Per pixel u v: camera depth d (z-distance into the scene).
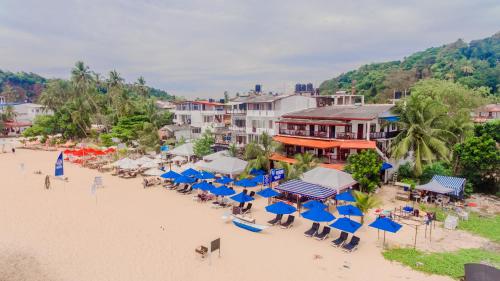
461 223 29.20
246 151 46.75
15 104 122.75
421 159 39.78
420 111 39.97
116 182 46.25
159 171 44.19
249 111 59.03
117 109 88.25
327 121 46.00
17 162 63.47
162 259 22.64
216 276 20.52
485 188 39.09
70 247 24.45
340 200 34.03
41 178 48.69
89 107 94.69
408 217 30.23
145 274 20.59
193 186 36.81
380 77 124.94
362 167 35.81
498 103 94.88
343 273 21.06
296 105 56.16
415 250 24.09
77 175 50.84
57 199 37.25
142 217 31.30
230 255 23.42
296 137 49.22
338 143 42.75
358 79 149.50
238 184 36.56
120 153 64.94
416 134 39.53
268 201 35.78
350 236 26.73
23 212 32.28
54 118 89.56
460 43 169.38
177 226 28.98
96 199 37.31
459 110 52.06
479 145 37.22
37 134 89.06
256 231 27.80
